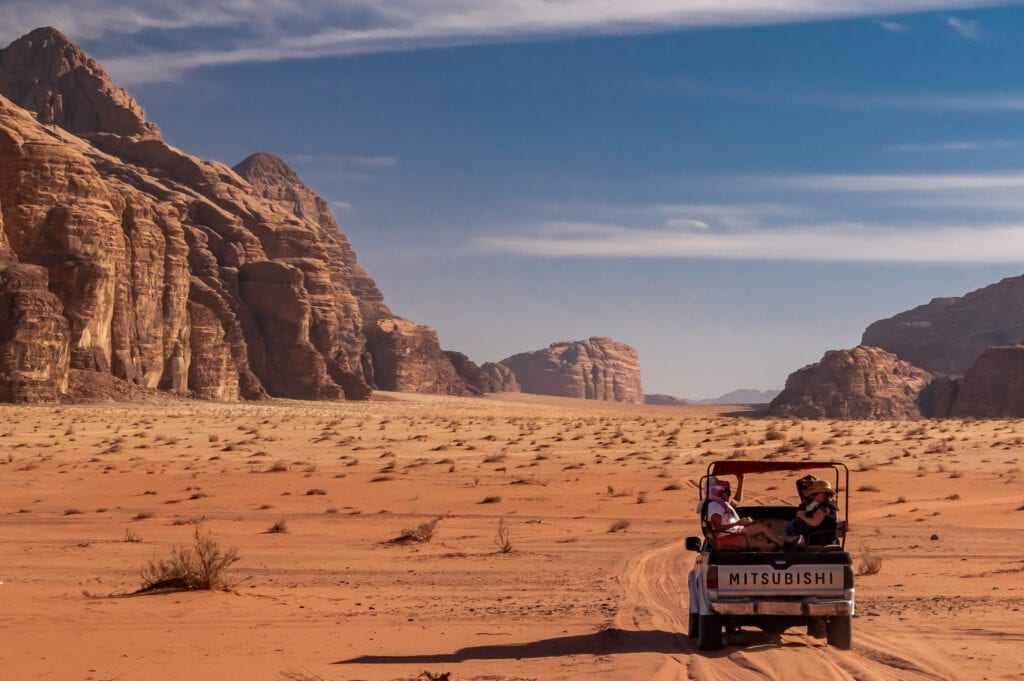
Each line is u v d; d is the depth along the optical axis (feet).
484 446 230.68
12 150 480.23
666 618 47.01
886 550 77.41
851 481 145.48
